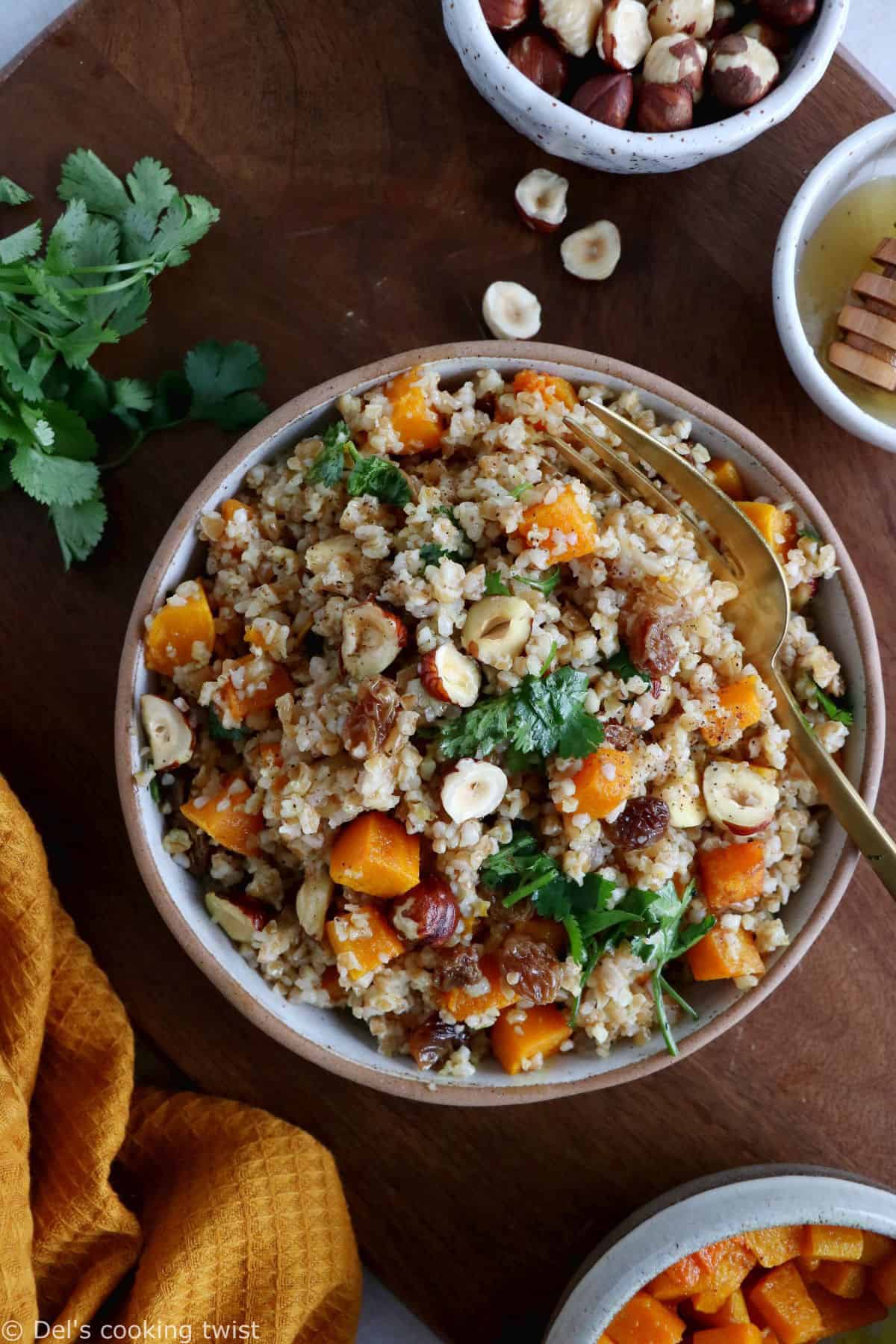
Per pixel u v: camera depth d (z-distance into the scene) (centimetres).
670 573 52
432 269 57
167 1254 53
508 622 50
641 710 51
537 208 56
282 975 53
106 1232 55
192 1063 57
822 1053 57
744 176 57
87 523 55
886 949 57
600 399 53
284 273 57
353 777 50
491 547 52
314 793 50
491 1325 57
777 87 54
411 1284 57
